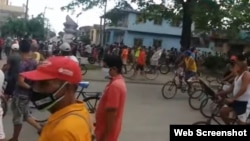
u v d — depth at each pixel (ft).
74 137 6.95
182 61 48.01
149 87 58.18
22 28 164.76
